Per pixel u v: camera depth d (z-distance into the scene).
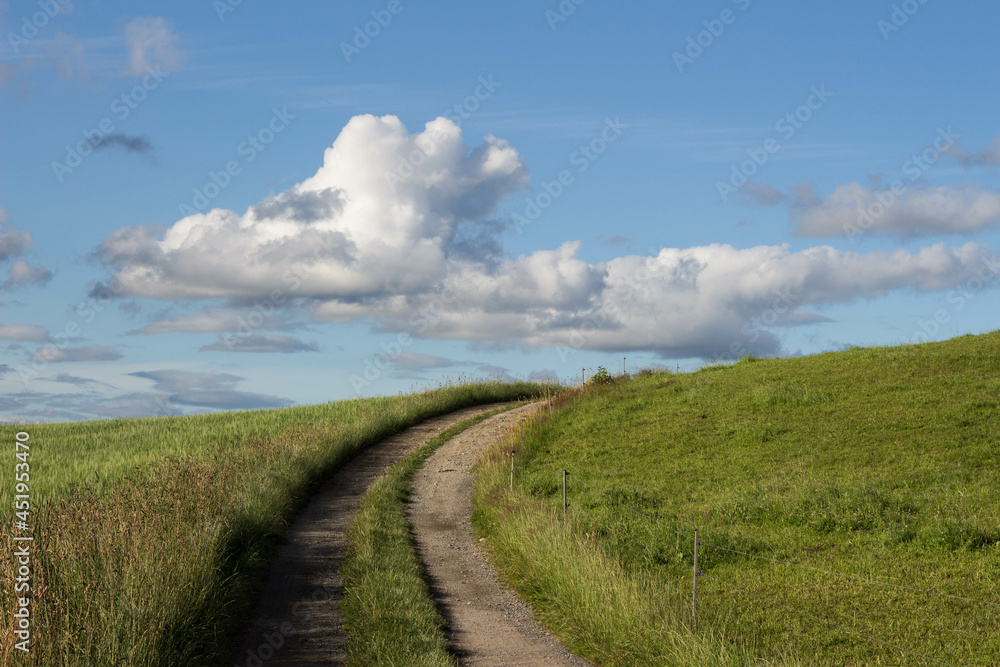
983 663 8.74
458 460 27.23
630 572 12.45
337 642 10.69
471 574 14.90
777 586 11.77
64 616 8.35
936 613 10.23
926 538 12.77
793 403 24.17
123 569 9.82
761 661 8.80
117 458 23.95
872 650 9.33
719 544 13.67
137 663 8.09
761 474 18.23
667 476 19.47
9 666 7.45
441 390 43.22
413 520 19.62
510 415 36.03
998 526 12.77
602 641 10.38
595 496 17.95
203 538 12.01
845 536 13.71
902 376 25.27
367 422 31.59
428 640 10.29
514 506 17.75
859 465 17.69
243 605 11.91
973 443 17.92
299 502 20.22
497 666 9.97
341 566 14.75
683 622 9.80
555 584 12.67
